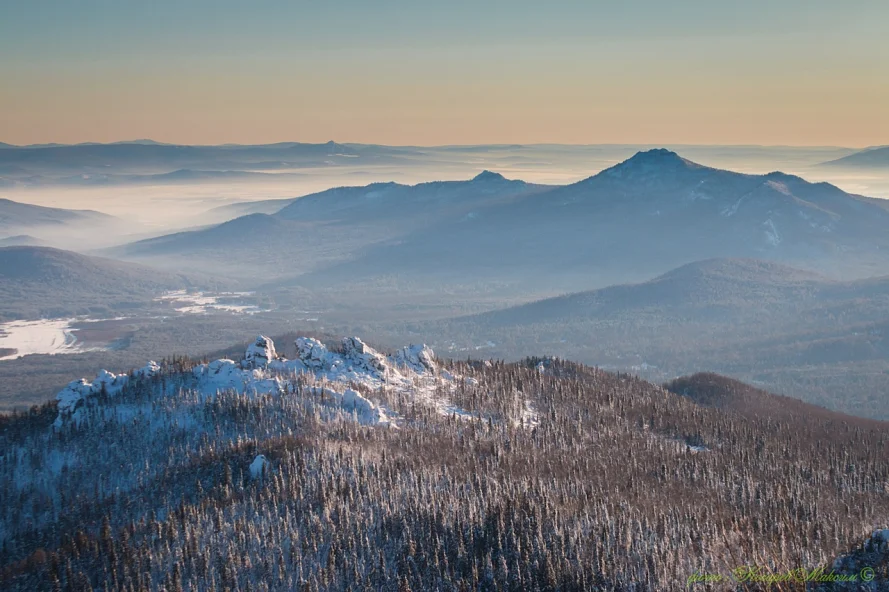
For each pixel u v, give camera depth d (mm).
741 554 177750
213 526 183500
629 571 172500
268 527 182000
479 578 172500
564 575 171750
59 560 179000
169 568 174000
